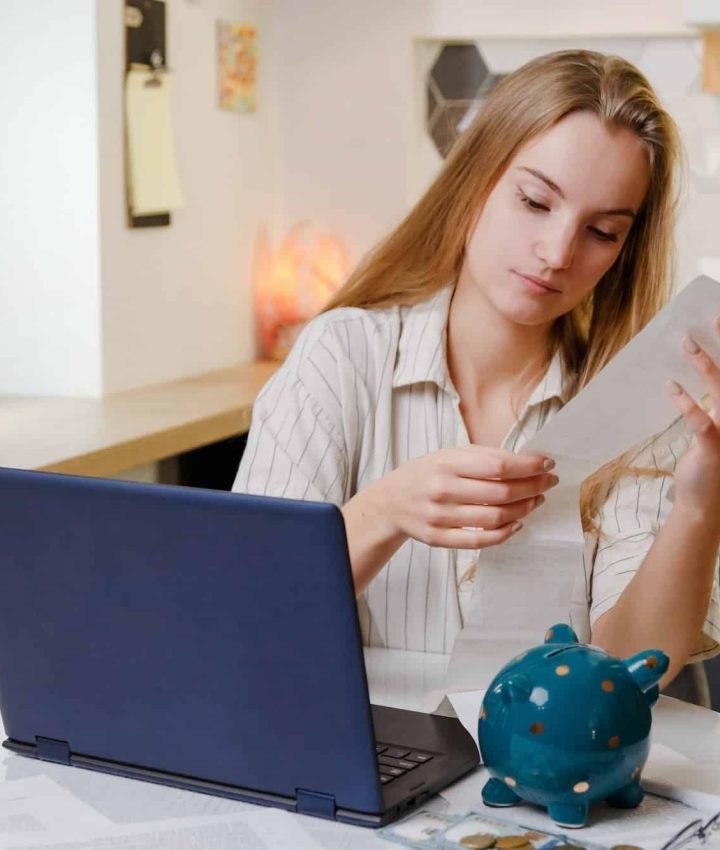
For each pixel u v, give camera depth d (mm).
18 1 2854
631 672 952
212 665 969
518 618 1237
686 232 3338
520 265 1356
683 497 1259
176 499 936
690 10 3033
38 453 2215
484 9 3350
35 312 2936
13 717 1085
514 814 952
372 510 1219
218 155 3307
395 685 1327
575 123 1326
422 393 1521
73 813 969
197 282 3260
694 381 1146
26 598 1038
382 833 923
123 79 2922
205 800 988
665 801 977
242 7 3367
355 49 3461
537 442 1132
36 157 2889
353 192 3512
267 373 3326
